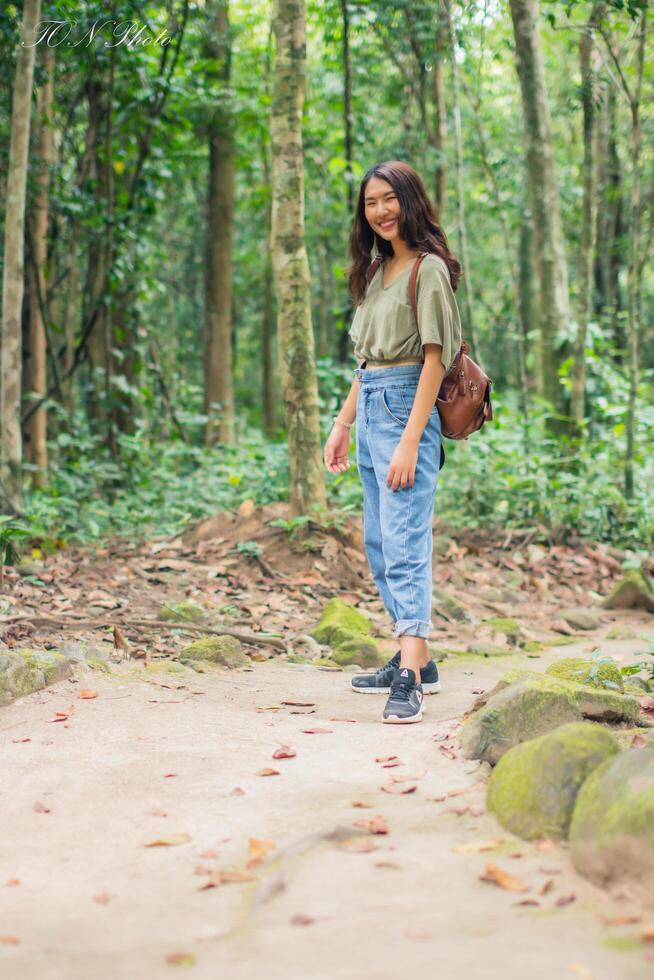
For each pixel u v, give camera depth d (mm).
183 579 5371
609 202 12219
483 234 15820
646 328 15859
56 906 1885
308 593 5297
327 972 1526
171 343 16234
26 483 8773
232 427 12312
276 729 3033
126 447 8734
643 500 7383
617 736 2568
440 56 8781
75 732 2973
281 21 5758
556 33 10859
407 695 3191
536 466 7293
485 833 2129
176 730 3000
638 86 6891
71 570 5441
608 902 1752
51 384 10398
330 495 6926
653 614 5742
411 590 3316
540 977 1468
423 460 3354
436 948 1586
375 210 3299
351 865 1969
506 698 2707
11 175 5531
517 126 11680
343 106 10336
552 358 8250
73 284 9055
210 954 1629
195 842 2168
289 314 5805
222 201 12352
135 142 10586
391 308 3307
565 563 6574
